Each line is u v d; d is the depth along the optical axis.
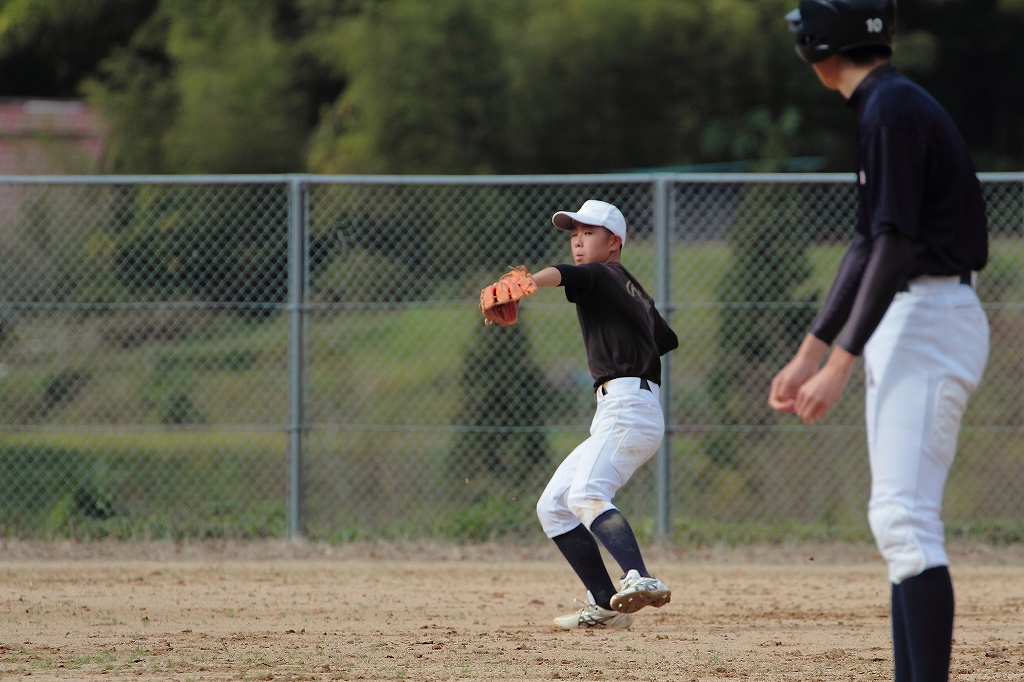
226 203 35.31
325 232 33.50
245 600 23.58
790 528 30.70
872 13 11.59
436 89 101.00
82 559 28.70
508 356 32.75
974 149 132.25
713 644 18.89
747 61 109.69
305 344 30.56
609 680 16.00
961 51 128.62
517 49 103.19
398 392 33.62
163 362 33.91
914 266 11.36
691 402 32.94
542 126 103.88
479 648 18.41
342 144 104.06
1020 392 32.56
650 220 34.84
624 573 17.52
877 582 26.22
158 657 17.53
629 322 18.23
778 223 33.19
